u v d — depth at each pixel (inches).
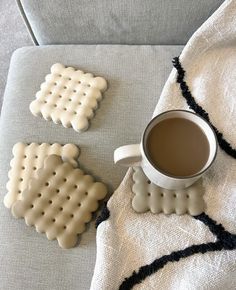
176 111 11.7
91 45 16.2
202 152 11.5
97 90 14.9
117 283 12.2
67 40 16.8
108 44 16.6
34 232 13.4
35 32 16.5
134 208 12.9
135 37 16.4
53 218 13.3
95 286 12.0
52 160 13.7
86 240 13.3
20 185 13.9
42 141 14.6
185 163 11.4
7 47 26.3
